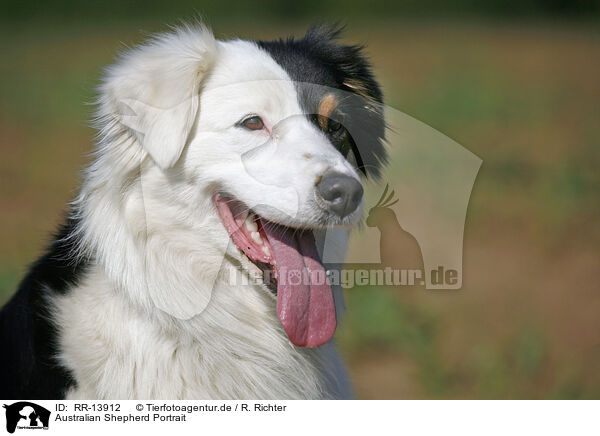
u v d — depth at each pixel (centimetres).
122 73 518
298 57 568
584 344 906
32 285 539
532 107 2328
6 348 532
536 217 1360
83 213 528
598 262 1165
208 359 511
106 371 498
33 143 1886
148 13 4791
